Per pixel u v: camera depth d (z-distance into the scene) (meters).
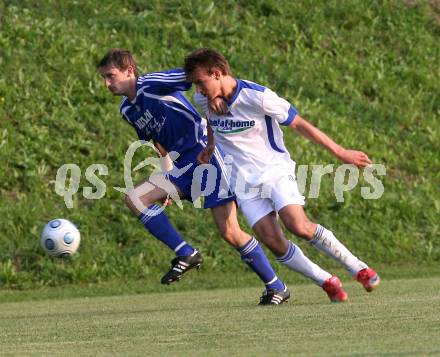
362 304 19.16
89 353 12.87
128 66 21.42
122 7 43.41
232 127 19.73
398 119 42.41
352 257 20.77
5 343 14.73
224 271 32.97
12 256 31.77
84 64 39.34
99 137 36.69
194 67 19.14
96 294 29.12
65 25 41.12
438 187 39.22
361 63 44.62
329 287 20.55
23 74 38.03
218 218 21.34
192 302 23.22
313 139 19.38
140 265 32.34
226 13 44.56
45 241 23.31
